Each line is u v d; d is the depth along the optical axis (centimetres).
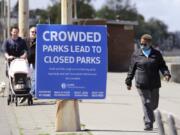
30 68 4153
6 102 4212
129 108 3912
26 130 2927
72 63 2817
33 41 4194
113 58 8888
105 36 2822
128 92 5100
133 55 2959
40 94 2808
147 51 2934
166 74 2919
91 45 2819
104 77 2827
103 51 2822
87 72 2823
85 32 2812
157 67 2922
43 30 2797
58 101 2870
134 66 2953
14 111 3706
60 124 2870
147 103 2920
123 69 8912
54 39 2805
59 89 2817
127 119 3369
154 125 3086
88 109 3850
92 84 2828
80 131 2889
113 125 3120
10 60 4078
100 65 2825
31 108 3862
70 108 2873
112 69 8875
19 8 5256
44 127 3025
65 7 2858
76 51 2814
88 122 3231
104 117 3450
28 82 3991
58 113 2872
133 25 8994
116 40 8894
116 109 3853
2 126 3064
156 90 2931
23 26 5225
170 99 4606
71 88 2822
